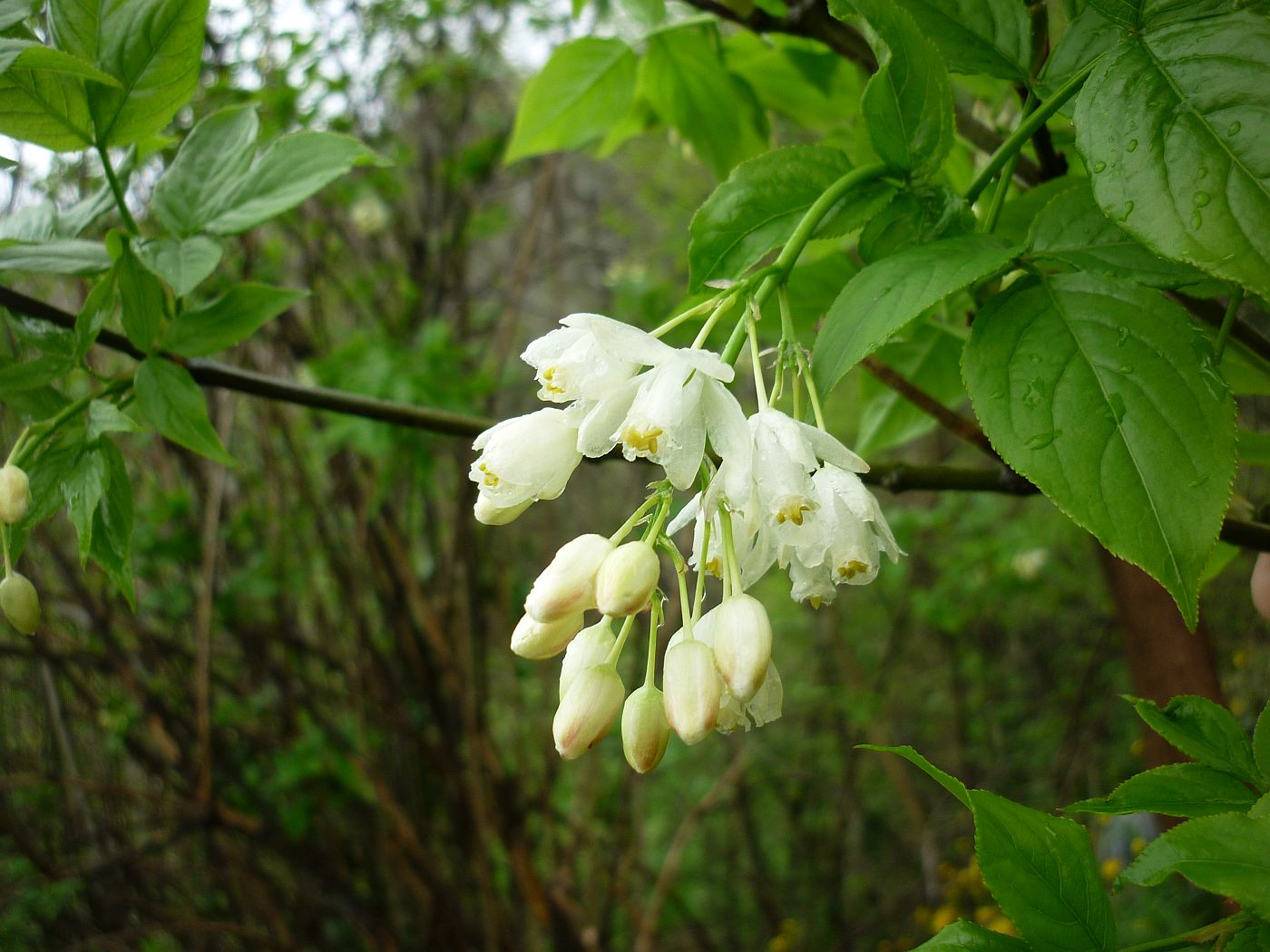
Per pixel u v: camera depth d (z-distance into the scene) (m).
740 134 3.26
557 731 1.60
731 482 1.48
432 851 7.98
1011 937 1.34
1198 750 1.51
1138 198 1.37
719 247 1.75
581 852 9.66
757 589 11.28
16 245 2.32
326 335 7.50
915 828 11.50
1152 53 1.42
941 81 1.64
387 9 6.88
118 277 2.21
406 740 8.04
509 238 10.44
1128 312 1.50
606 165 11.30
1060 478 1.40
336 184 7.25
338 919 8.24
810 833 11.23
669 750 10.00
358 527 7.54
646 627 8.01
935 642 12.02
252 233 6.34
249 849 7.73
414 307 7.96
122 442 7.22
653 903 8.42
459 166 8.05
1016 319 1.54
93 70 1.94
